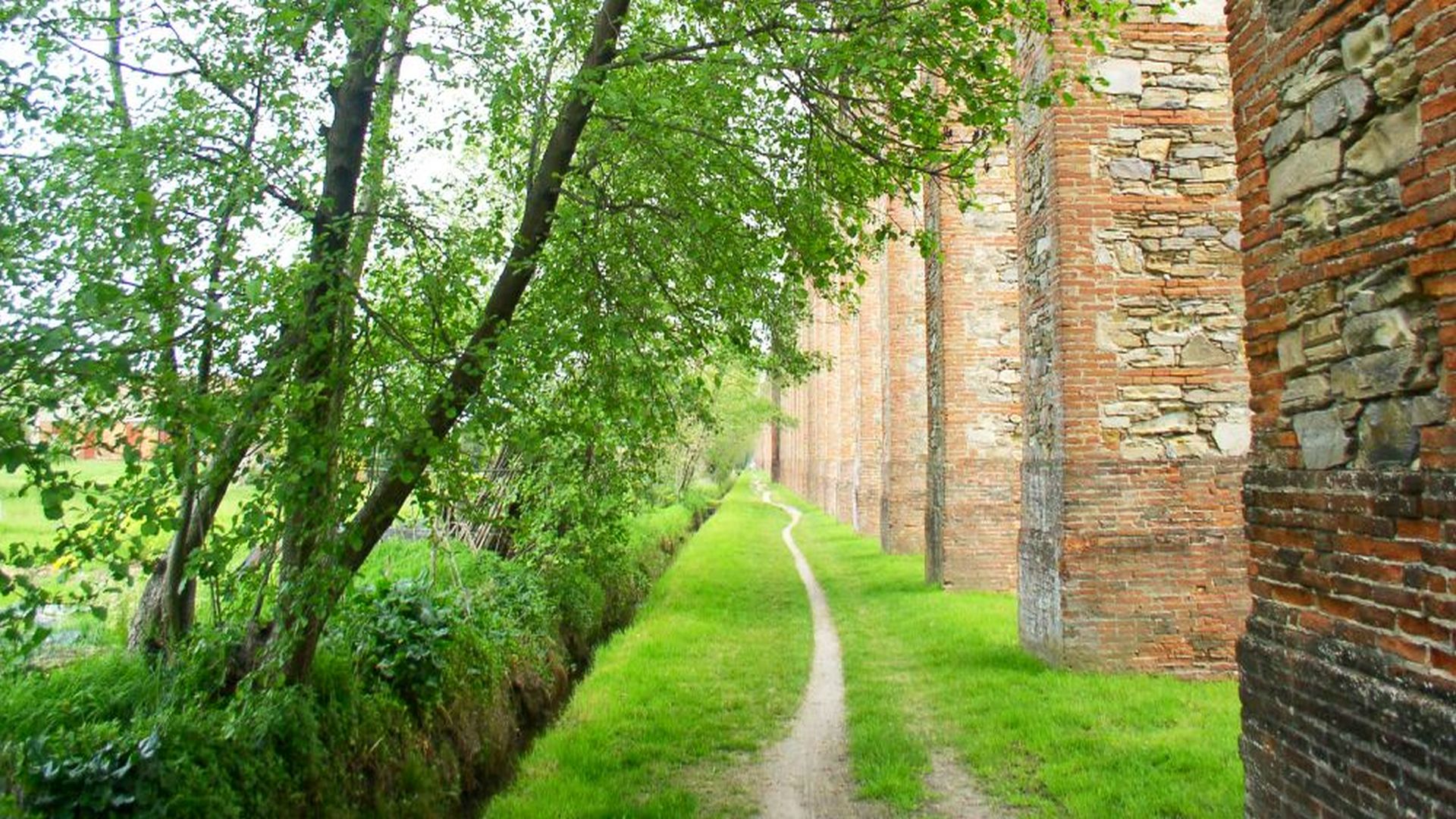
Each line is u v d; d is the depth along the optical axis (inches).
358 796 220.7
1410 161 129.1
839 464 1407.5
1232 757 234.8
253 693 201.3
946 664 376.5
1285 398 158.4
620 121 236.7
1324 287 147.4
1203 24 353.4
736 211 245.3
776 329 281.3
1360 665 136.0
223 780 181.2
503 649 340.2
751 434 1501.0
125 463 159.9
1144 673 333.1
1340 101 142.9
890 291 853.2
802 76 234.5
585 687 376.8
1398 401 131.8
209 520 218.1
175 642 216.8
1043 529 362.0
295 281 180.9
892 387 846.5
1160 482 339.6
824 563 835.4
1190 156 350.3
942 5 205.5
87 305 148.9
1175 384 343.3
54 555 162.9
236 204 180.5
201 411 161.6
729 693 357.4
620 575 563.5
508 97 216.2
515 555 455.5
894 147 259.9
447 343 216.8
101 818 158.4
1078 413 341.7
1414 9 127.5
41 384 149.7
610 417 241.3
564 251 235.8
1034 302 378.9
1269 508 161.9
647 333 240.4
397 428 197.8
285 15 177.9
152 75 196.2
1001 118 246.5
